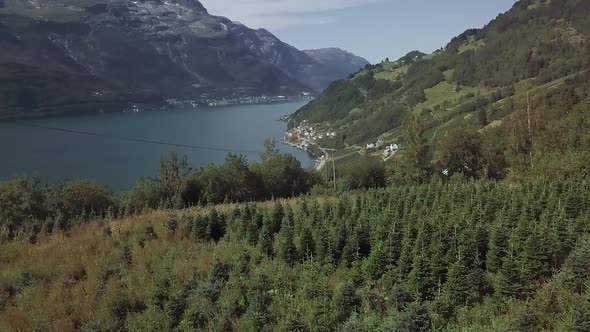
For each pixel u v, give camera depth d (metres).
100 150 144.25
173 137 181.38
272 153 70.81
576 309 12.55
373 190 37.62
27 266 18.97
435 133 126.25
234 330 13.71
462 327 13.31
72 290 16.41
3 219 39.91
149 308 14.95
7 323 14.27
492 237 18.78
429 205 30.33
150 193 48.78
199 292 15.45
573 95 73.50
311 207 29.64
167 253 19.52
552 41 189.25
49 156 133.38
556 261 17.83
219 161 119.88
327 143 182.25
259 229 23.50
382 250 17.81
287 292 15.68
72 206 47.34
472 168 56.06
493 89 177.50
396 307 14.13
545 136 45.50
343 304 14.56
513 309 14.16
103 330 13.67
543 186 29.84
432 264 16.14
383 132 172.38
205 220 23.39
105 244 21.16
